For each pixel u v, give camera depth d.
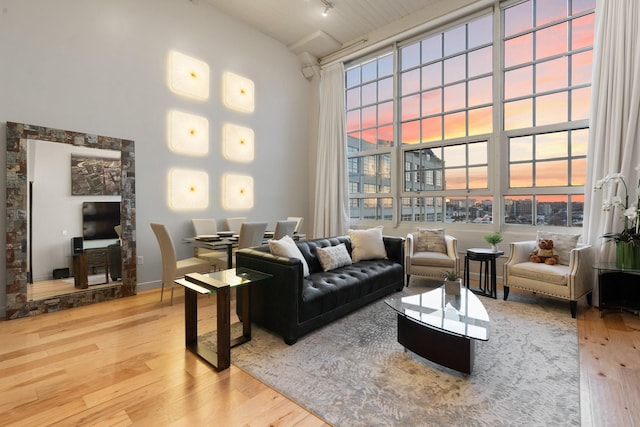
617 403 1.72
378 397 1.79
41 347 2.41
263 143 5.50
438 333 2.07
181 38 4.38
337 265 3.50
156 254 4.13
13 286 3.01
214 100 4.78
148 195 4.05
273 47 5.66
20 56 3.14
